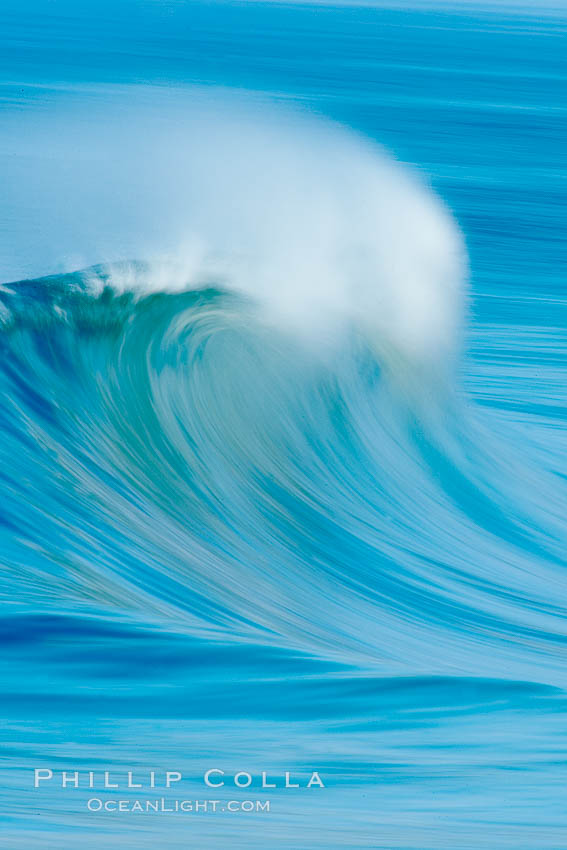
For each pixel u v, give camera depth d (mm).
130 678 23922
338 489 41906
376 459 44500
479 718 24422
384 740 23250
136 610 28125
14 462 34031
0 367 37281
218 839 19781
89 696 23219
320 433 43969
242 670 24906
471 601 35875
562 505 45062
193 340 43656
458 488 44938
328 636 31000
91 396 39000
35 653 24266
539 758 23094
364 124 181000
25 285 41188
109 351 41031
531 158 156875
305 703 24109
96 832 19734
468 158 153125
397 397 47688
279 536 37781
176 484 37844
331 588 35406
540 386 60750
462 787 22000
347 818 20844
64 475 34656
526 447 50188
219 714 23375
